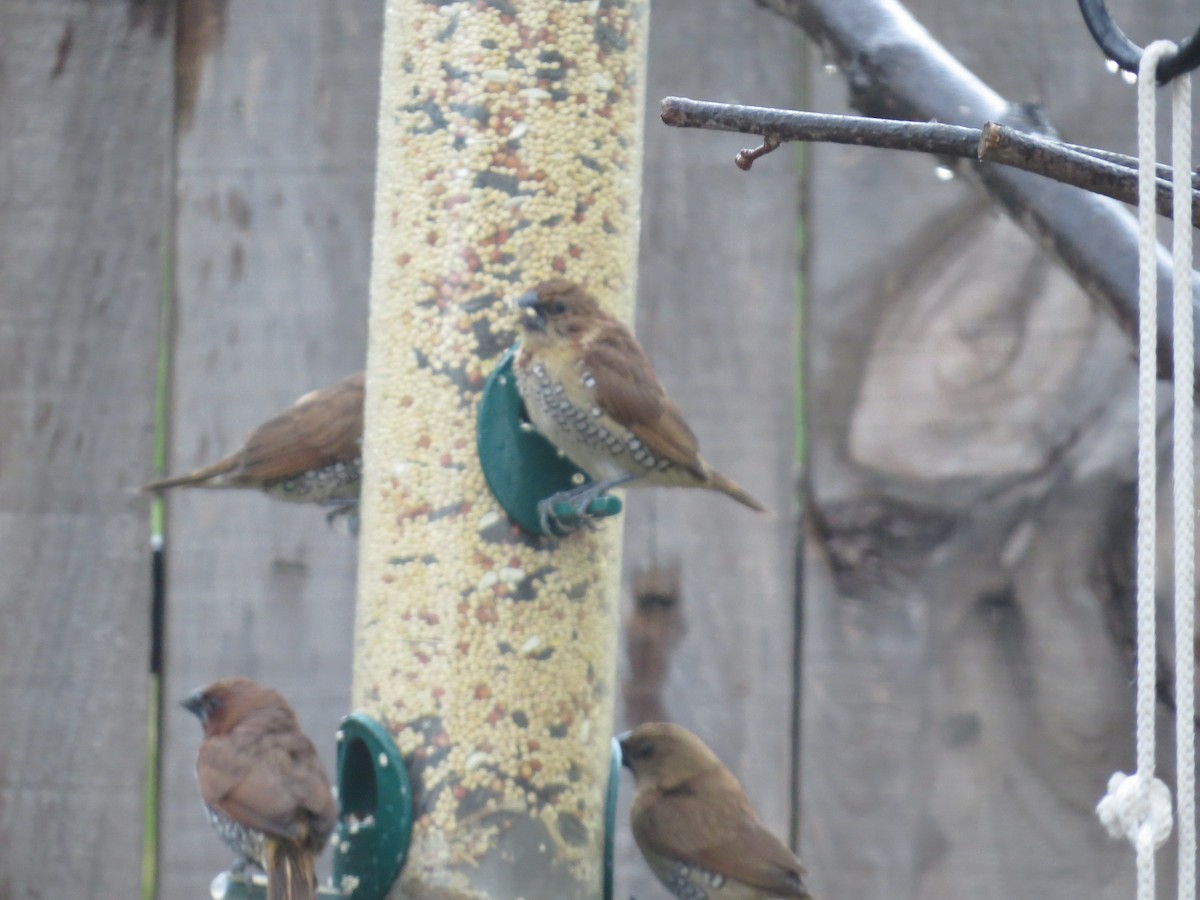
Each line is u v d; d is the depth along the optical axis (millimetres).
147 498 8242
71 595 8219
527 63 7895
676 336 8250
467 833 7367
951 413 8164
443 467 7676
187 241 8312
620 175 7992
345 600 8242
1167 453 8094
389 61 8039
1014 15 8391
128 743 8180
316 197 8344
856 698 8094
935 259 8242
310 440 8008
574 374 7516
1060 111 8344
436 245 7840
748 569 8164
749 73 8352
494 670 7500
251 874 7809
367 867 7469
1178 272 4387
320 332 8305
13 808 8156
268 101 8359
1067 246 6328
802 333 8242
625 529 8188
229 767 7516
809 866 8070
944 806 8047
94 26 8391
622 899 8633
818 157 8297
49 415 8266
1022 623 8078
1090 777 8016
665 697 8164
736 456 8188
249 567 8242
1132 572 8062
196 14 8383
